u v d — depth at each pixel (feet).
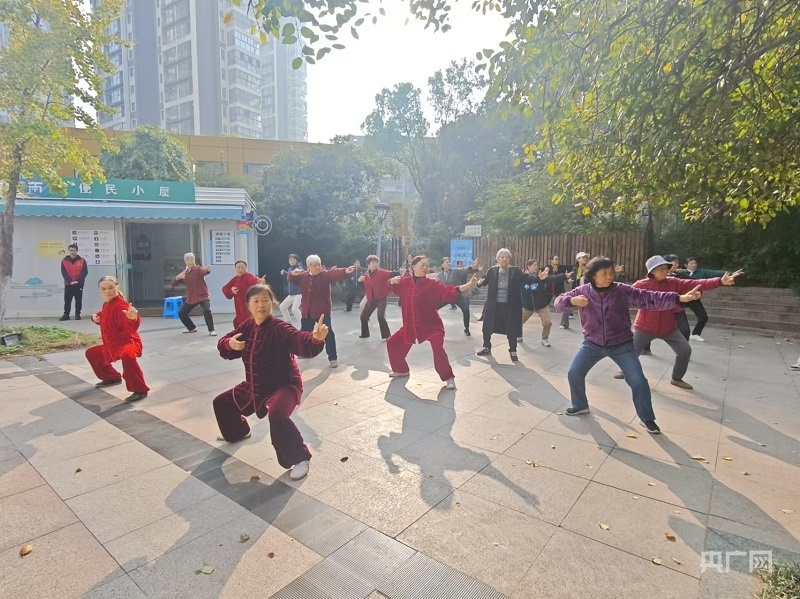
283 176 63.31
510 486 11.19
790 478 11.61
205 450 13.29
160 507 10.29
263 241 62.90
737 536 9.20
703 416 16.14
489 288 25.32
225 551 8.78
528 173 60.18
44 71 26.73
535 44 11.24
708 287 15.30
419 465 12.32
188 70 190.29
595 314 15.33
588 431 14.66
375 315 44.91
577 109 12.54
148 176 64.59
